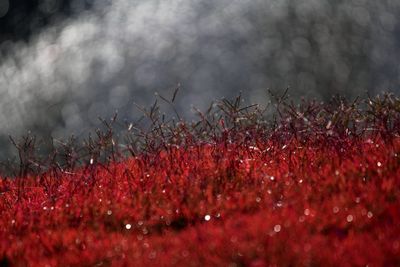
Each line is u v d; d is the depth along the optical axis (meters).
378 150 17.91
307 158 18.00
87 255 13.79
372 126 19.58
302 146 19.45
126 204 17.14
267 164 18.58
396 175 15.61
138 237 14.79
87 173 20.45
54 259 13.87
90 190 18.58
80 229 15.86
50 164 21.39
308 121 19.89
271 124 21.00
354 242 12.02
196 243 13.02
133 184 18.48
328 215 13.75
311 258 11.40
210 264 11.85
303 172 17.11
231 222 14.17
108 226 16.28
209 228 13.92
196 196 16.73
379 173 15.93
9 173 24.20
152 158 20.03
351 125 20.78
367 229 13.16
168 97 82.44
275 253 11.83
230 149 19.94
